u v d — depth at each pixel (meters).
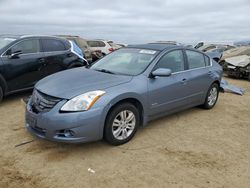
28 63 7.04
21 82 6.97
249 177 3.73
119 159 4.03
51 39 7.82
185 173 3.74
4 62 6.57
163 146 4.53
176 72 5.42
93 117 3.98
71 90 4.12
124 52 5.63
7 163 3.82
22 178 3.48
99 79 4.52
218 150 4.49
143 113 4.75
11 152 4.14
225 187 3.48
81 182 3.44
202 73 6.06
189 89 5.69
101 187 3.36
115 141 4.35
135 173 3.68
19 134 4.79
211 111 6.60
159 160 4.05
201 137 4.98
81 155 4.10
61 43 8.09
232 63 12.93
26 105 4.52
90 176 3.58
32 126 4.21
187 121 5.78
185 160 4.09
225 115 6.35
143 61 5.11
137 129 4.75
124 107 4.37
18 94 7.66
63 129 3.91
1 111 6.12
